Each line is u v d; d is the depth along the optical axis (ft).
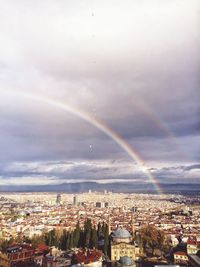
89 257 504.84
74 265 465.47
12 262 520.83
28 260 533.55
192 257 533.14
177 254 579.48
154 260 577.02
